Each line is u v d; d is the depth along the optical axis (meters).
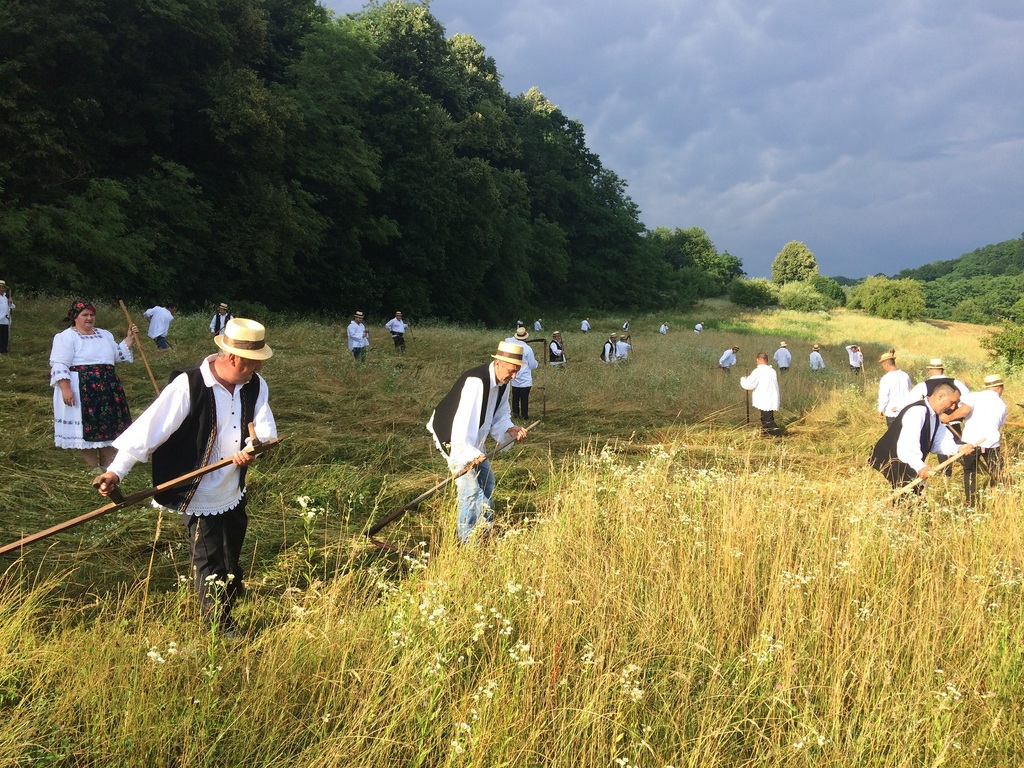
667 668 3.28
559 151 56.41
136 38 22.91
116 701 2.79
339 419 9.16
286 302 31.64
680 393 13.91
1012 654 3.50
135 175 24.78
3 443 6.36
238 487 3.72
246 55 28.14
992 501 5.77
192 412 3.54
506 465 7.37
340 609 3.59
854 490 5.90
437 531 5.34
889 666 3.32
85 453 5.85
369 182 32.94
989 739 2.93
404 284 36.38
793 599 3.81
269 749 2.70
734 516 4.71
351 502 5.87
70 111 22.05
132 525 4.92
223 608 3.51
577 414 11.62
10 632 3.12
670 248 92.62
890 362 10.00
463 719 2.74
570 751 2.71
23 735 2.60
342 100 32.78
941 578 4.20
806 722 2.91
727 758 2.80
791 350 29.84
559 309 54.09
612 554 4.27
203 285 26.08
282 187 28.33
